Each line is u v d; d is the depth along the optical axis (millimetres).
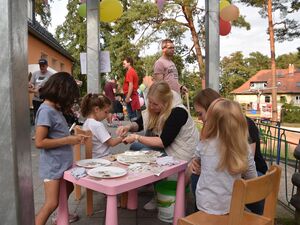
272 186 1937
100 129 3227
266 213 2053
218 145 2160
